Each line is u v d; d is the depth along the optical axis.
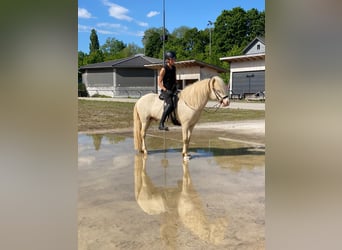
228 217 2.66
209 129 8.66
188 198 3.18
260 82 20.48
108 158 5.13
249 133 7.84
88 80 30.52
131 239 2.26
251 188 3.50
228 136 7.45
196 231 2.39
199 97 4.61
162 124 4.85
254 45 23.16
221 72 23.17
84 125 9.58
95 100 21.27
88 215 2.72
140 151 5.58
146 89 29.22
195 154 5.46
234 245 2.15
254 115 11.80
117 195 3.29
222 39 36.97
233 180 3.84
